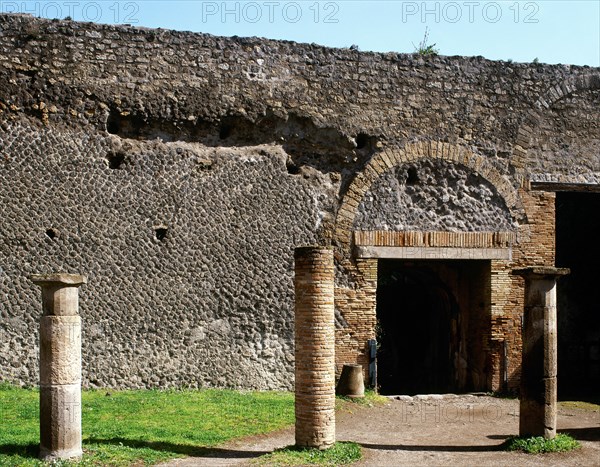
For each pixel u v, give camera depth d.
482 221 16.61
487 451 10.66
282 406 13.30
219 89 15.37
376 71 16.27
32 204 14.41
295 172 15.91
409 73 16.44
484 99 16.81
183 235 15.09
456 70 16.70
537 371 10.84
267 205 15.55
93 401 13.06
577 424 13.32
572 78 17.38
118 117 15.01
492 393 16.33
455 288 17.72
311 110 15.81
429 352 19.69
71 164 14.63
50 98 14.62
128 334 14.69
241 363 15.19
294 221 15.67
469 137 16.64
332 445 10.18
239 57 15.55
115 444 10.00
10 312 14.23
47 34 14.66
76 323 9.52
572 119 17.36
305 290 10.20
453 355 17.78
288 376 15.41
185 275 15.04
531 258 16.81
